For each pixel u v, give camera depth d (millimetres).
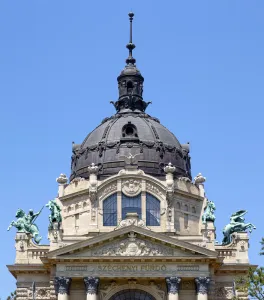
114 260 120000
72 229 137000
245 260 126812
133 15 160375
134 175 135375
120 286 121625
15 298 126812
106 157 142125
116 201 134625
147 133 144875
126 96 153000
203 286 119562
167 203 134125
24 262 126375
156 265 120375
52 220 128125
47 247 127625
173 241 120375
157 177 140000
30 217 131625
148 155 142000
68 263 120250
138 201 134750
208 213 128625
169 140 146375
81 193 137000
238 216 131625
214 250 122500
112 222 133625
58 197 139875
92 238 120062
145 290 121625
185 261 120375
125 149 142000
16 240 127688
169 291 119375
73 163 147625
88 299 118750
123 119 147625
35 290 124625
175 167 143250
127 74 154000
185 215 137375
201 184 142125
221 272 125875
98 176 140375
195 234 137125
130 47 158500
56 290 119812
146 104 154625
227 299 124750
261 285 97938
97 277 119625
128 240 121250
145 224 131000
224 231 131500
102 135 145750
